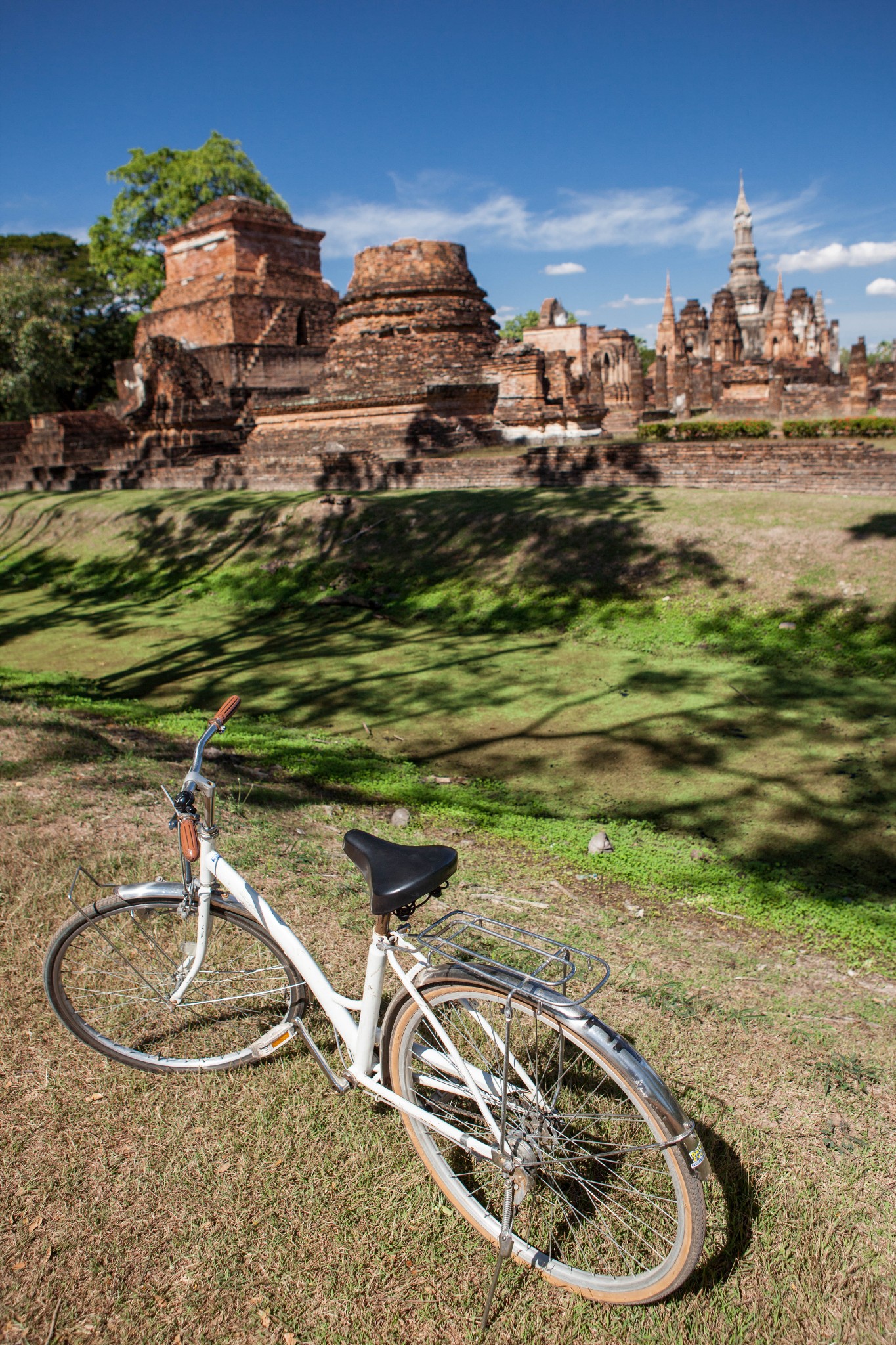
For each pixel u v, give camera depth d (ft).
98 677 37.86
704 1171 6.68
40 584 62.44
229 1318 7.09
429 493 58.75
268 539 55.67
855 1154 8.43
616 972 11.84
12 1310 7.06
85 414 107.14
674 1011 10.71
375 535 51.75
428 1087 8.45
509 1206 7.39
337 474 67.10
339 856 15.29
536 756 26.96
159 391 92.32
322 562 51.60
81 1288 7.29
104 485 87.30
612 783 24.63
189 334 117.60
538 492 55.16
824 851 19.98
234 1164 8.51
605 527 45.14
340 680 35.53
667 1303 7.20
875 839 20.53
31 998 10.67
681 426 82.23
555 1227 8.00
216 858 9.24
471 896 14.40
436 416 76.02
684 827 21.52
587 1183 7.91
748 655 35.09
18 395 135.44
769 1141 8.57
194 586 54.65
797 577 38.32
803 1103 9.12
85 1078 9.52
